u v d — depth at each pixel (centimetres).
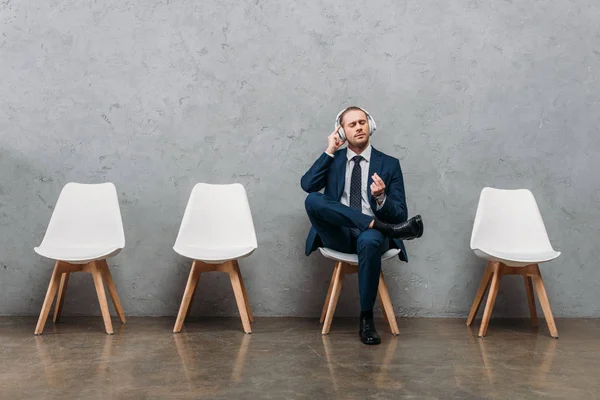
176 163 395
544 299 331
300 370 256
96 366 263
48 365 265
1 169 396
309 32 393
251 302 391
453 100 391
